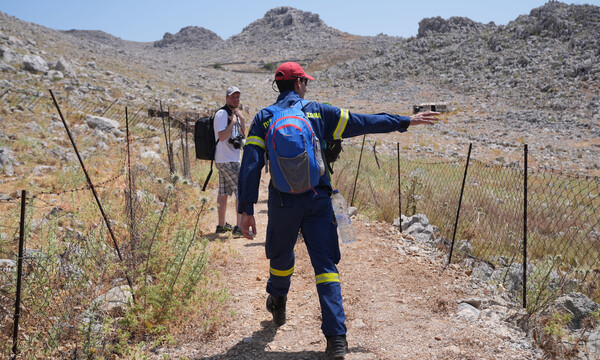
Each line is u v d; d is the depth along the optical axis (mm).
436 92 53438
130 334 3092
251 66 126375
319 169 2727
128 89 29594
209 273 4367
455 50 66000
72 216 5219
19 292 2689
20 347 2793
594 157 25906
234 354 2979
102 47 59812
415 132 34406
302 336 3215
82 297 3289
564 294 4188
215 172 9898
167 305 3352
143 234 4320
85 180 7875
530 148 28500
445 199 9109
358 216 6859
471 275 4590
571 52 54125
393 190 8664
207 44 194625
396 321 3426
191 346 3088
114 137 13492
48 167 8750
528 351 3033
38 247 4328
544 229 8344
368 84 62969
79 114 14906
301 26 173375
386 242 5520
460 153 26422
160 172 9062
